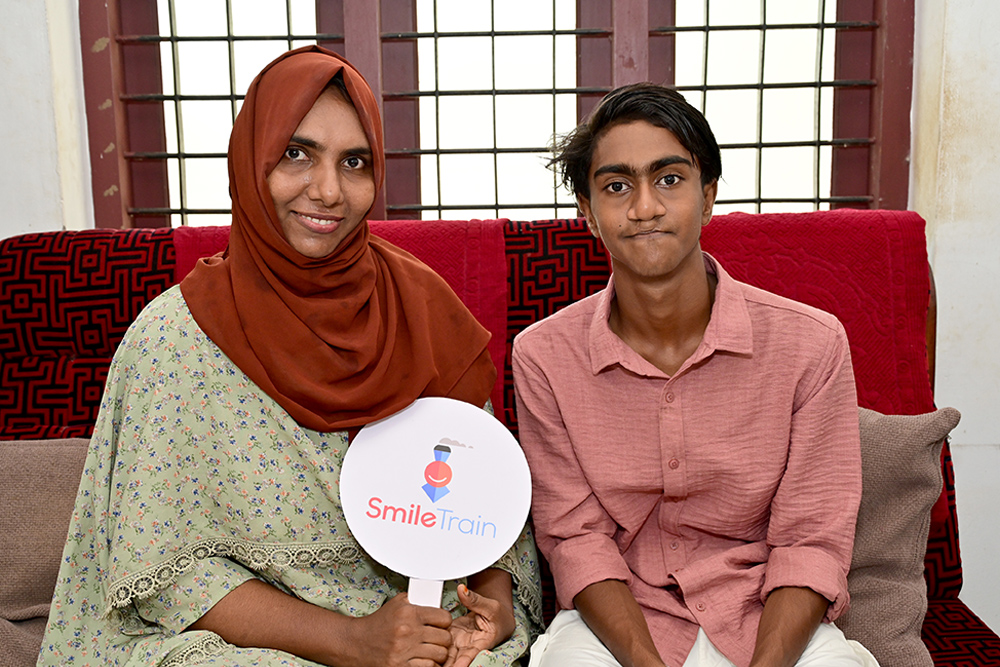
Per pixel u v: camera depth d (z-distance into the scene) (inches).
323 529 45.9
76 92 79.5
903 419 52.6
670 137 43.9
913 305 60.3
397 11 81.0
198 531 44.4
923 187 78.8
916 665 46.6
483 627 44.8
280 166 45.3
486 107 82.9
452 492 44.5
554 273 60.9
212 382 45.3
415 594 42.8
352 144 45.4
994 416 79.1
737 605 45.3
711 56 81.7
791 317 47.1
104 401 45.7
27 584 50.9
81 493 45.2
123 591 41.5
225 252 51.1
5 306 61.0
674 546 49.2
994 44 74.3
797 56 81.6
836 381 46.3
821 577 43.3
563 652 44.2
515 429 59.9
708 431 46.4
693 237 45.1
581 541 47.8
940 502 57.9
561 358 49.7
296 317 46.7
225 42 81.5
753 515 47.4
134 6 80.4
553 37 81.2
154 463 43.3
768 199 84.3
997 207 76.7
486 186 84.5
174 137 83.4
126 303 60.6
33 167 76.4
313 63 45.2
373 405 47.6
